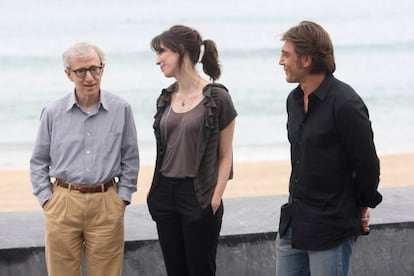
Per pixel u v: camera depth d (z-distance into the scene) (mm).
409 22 44688
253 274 6129
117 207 5148
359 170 4453
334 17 45812
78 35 39844
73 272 5211
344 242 4582
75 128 5070
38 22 41438
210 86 4965
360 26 44094
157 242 5961
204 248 5062
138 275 5973
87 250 5195
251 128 23016
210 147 4961
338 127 4414
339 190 4543
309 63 4453
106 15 42906
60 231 5098
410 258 6340
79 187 5059
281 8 46438
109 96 5141
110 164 5102
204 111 4926
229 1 46125
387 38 41125
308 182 4551
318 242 4559
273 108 26359
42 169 5172
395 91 30062
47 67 33625
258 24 42938
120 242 5223
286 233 4781
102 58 5027
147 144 20109
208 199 4977
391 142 20953
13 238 5984
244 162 18109
